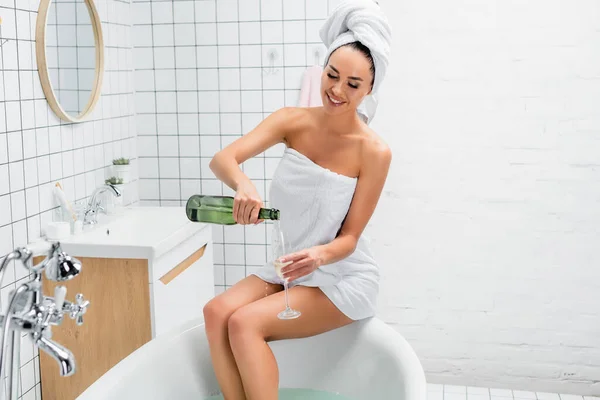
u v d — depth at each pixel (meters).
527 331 3.58
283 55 3.47
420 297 3.65
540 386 3.61
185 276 3.05
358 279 2.09
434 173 3.54
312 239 2.00
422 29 3.44
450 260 3.59
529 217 3.50
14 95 2.64
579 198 3.45
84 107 3.12
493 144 3.47
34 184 2.77
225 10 3.50
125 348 2.78
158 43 3.59
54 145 2.90
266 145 2.01
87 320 2.80
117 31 3.45
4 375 1.35
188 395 2.15
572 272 3.50
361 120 2.02
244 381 1.89
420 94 3.49
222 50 3.53
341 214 1.97
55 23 2.86
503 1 3.36
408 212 3.59
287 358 2.23
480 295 3.59
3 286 2.58
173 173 3.69
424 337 3.68
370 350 2.12
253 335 1.88
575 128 3.40
